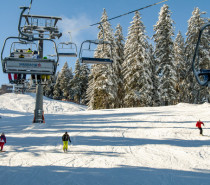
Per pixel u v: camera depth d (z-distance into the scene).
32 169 9.34
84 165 10.02
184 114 26.34
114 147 13.51
